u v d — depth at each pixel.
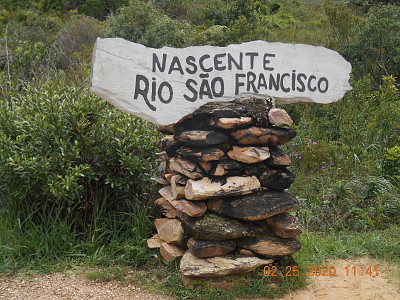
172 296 3.50
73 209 4.42
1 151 4.26
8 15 16.48
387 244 4.64
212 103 3.74
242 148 3.62
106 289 3.59
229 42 11.22
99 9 16.91
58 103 4.52
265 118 3.66
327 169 6.43
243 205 3.59
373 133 6.98
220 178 3.62
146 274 3.87
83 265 4.00
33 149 4.36
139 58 3.46
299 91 3.81
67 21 14.48
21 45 9.05
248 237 3.64
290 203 3.69
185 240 3.82
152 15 11.05
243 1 13.41
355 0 13.91
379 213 5.39
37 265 3.96
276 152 3.74
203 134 3.58
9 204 4.43
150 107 3.48
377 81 9.91
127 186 4.55
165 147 4.09
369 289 3.76
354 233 5.06
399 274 4.02
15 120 4.63
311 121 7.73
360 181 5.96
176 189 3.74
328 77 3.90
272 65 3.74
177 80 3.53
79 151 4.48
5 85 6.77
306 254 4.33
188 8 15.83
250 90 3.67
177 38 11.26
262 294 3.54
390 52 9.69
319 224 5.27
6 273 3.83
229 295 3.46
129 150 4.69
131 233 4.48
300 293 3.65
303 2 18.86
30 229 4.25
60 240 4.18
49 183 4.14
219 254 3.58
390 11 10.02
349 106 7.96
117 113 4.98
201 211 3.58
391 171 6.14
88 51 10.08
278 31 13.58
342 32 10.98
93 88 3.37
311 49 3.86
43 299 3.39
